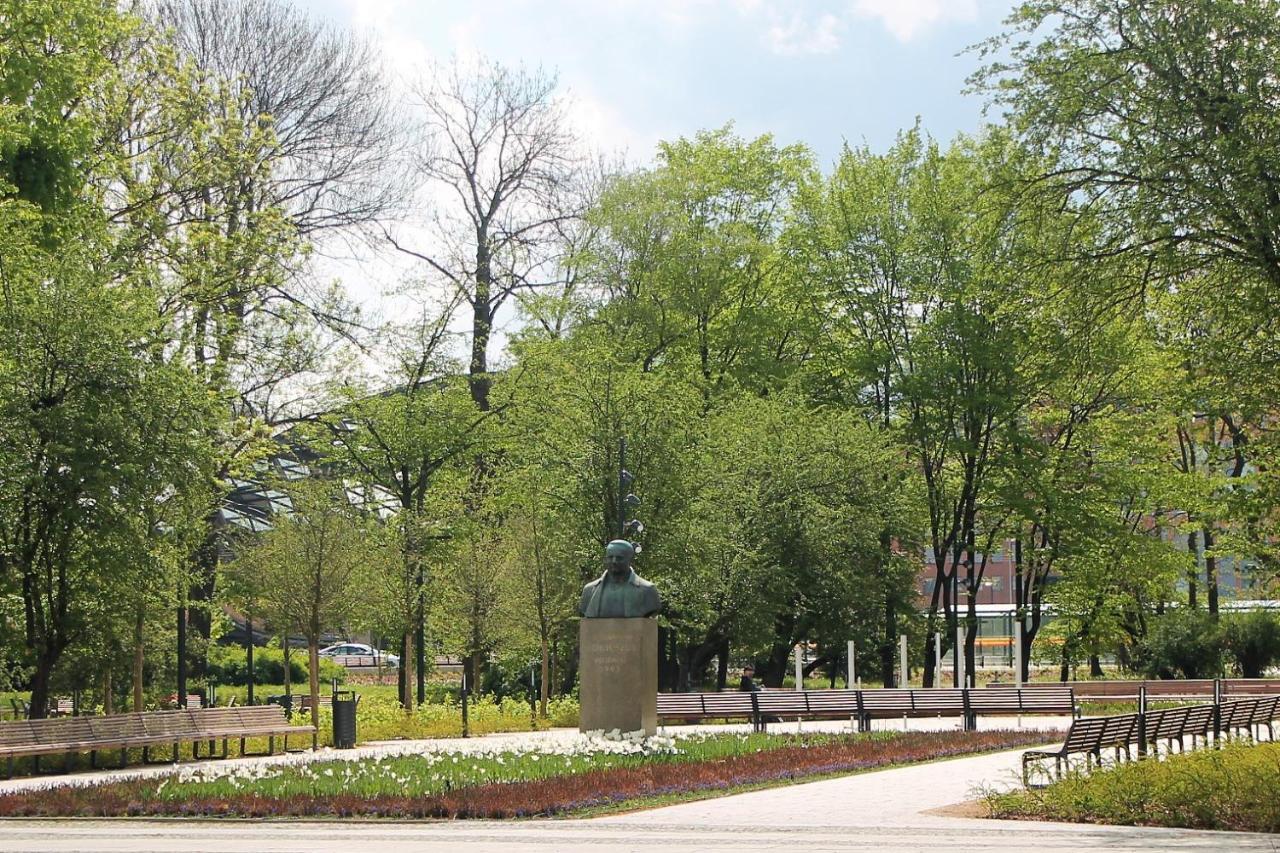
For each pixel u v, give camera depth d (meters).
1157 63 21.16
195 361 31.53
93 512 24.03
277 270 35.53
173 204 34.69
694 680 43.69
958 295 44.91
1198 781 15.68
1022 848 12.77
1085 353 23.27
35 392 23.81
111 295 24.88
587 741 23.81
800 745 25.64
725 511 41.75
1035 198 22.61
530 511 37.81
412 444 43.41
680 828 14.61
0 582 23.98
